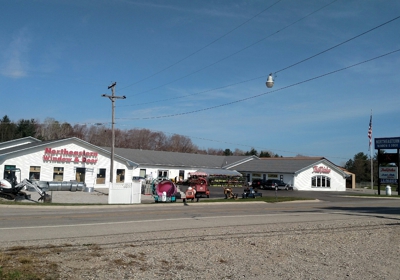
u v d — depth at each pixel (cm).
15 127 9156
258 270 877
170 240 1189
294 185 6019
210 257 980
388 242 1298
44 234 1256
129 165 5034
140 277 779
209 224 1631
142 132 10862
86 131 10462
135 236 1252
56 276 746
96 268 827
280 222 1769
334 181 6550
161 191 3241
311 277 837
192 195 3281
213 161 6931
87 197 3559
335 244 1224
